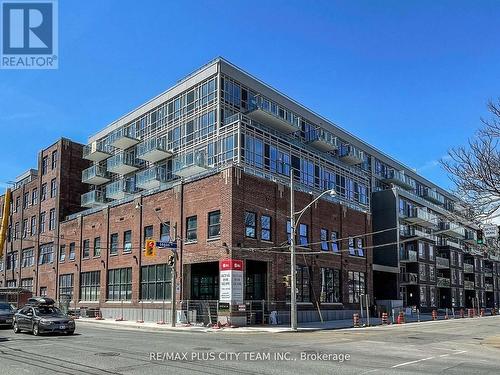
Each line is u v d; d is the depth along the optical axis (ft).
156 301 125.08
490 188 52.47
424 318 171.83
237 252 107.65
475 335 88.94
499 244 71.10
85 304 153.79
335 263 140.67
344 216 148.66
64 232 175.01
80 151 193.98
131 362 44.60
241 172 112.27
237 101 151.12
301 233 129.39
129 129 185.47
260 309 112.78
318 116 186.29
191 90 156.87
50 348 56.34
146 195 135.44
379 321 136.98
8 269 212.02
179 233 120.67
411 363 47.57
